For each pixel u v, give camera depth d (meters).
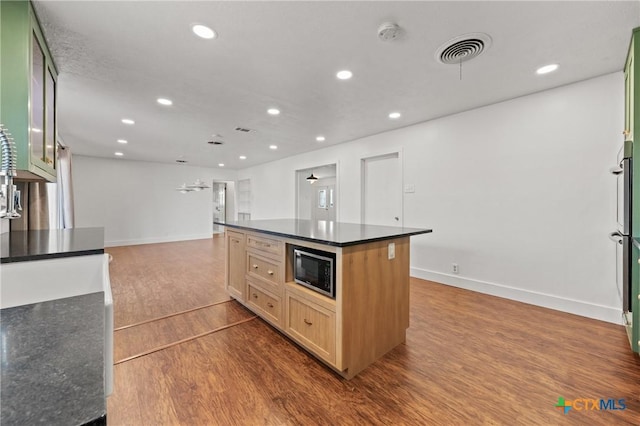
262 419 1.45
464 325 2.54
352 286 1.81
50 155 2.08
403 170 4.21
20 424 0.36
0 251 1.40
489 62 2.29
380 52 2.12
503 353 2.07
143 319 2.71
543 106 2.90
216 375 1.82
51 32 1.85
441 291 3.46
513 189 3.13
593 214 2.64
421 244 4.02
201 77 2.53
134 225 7.39
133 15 1.70
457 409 1.52
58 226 4.15
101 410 0.41
